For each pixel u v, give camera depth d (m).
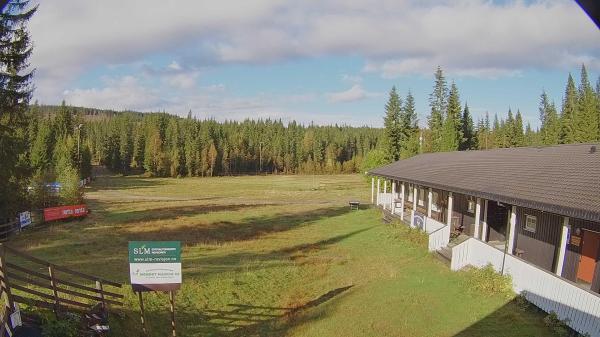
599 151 17.56
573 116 69.50
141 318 13.76
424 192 30.75
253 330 14.68
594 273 13.51
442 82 65.06
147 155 106.31
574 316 11.19
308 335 13.70
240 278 19.81
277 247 27.86
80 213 38.22
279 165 135.88
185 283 18.44
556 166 17.50
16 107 26.23
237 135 133.25
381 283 17.73
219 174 120.81
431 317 13.56
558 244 15.43
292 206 52.31
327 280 19.75
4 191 27.42
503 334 11.71
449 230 20.58
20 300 10.13
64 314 11.13
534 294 13.00
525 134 96.75
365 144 138.88
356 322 14.04
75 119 104.56
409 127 65.12
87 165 82.50
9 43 24.47
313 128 164.50
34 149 63.06
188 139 115.81
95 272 19.52
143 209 47.09
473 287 15.07
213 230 34.28
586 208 11.24
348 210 47.69
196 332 14.30
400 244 24.62
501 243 19.50
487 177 19.48
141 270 12.41
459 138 62.56
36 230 31.17
